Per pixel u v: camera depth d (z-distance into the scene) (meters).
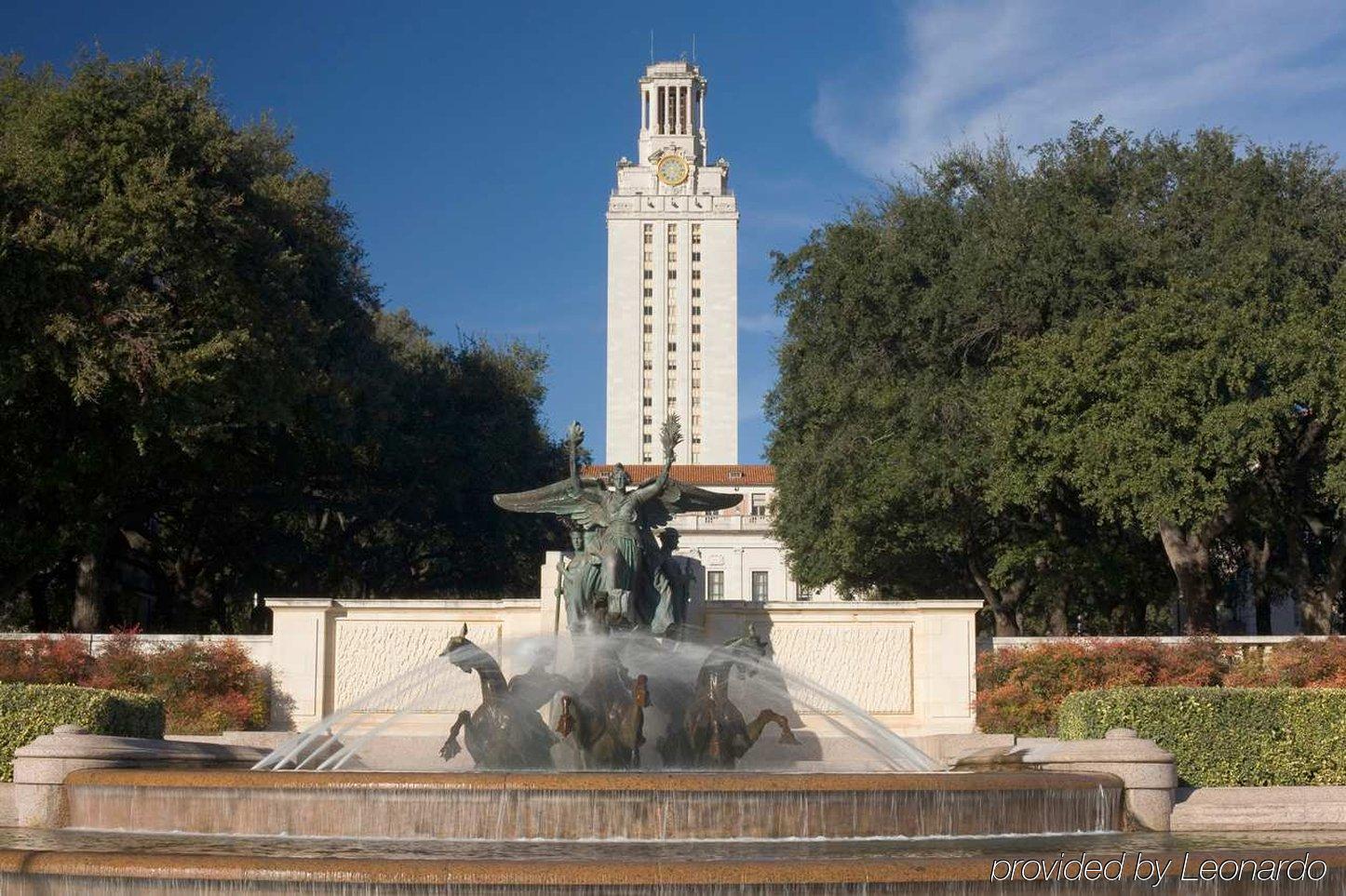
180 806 15.35
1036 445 35.75
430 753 25.81
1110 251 37.97
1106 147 41.00
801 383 43.94
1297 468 37.59
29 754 16.44
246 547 50.06
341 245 46.72
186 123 37.03
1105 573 42.56
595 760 19.83
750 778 14.95
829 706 27.62
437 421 57.22
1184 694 19.66
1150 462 32.91
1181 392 33.25
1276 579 46.97
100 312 32.62
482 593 61.97
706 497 25.11
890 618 28.41
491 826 14.65
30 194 33.22
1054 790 15.88
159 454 37.69
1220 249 37.81
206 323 35.31
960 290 39.28
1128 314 35.38
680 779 14.78
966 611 28.09
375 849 13.76
